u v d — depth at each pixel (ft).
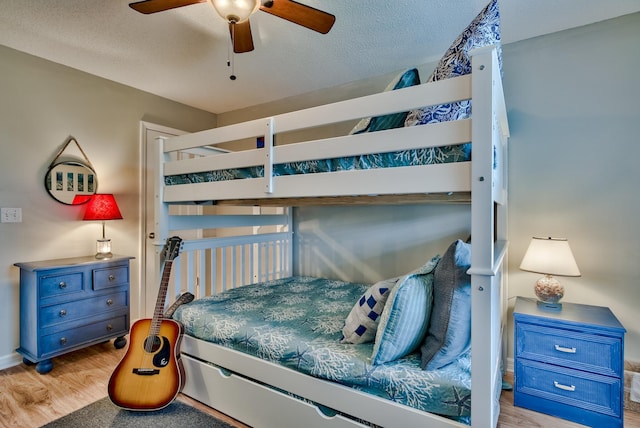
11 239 7.86
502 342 7.09
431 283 4.55
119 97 9.87
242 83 9.89
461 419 3.81
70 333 7.80
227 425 5.56
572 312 6.19
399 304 4.26
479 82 3.60
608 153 6.63
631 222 6.46
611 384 5.48
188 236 11.68
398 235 8.98
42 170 8.34
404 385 4.06
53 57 8.27
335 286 8.73
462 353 4.31
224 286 8.70
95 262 8.25
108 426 5.51
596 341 5.57
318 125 4.78
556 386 5.87
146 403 5.87
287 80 9.70
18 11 6.36
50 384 6.90
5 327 7.75
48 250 8.44
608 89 6.63
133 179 10.20
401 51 8.00
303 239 10.69
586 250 6.82
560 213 7.05
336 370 4.52
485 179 3.55
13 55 7.84
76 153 8.94
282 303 7.07
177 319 6.61
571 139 6.93
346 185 4.50
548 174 7.15
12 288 7.86
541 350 5.99
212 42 7.54
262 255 9.89
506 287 7.45
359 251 9.60
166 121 11.12
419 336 4.42
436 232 8.46
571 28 6.89
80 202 9.01
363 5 6.24
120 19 6.66
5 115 7.75
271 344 5.23
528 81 7.31
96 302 8.29
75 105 8.93
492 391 3.73
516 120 7.44
